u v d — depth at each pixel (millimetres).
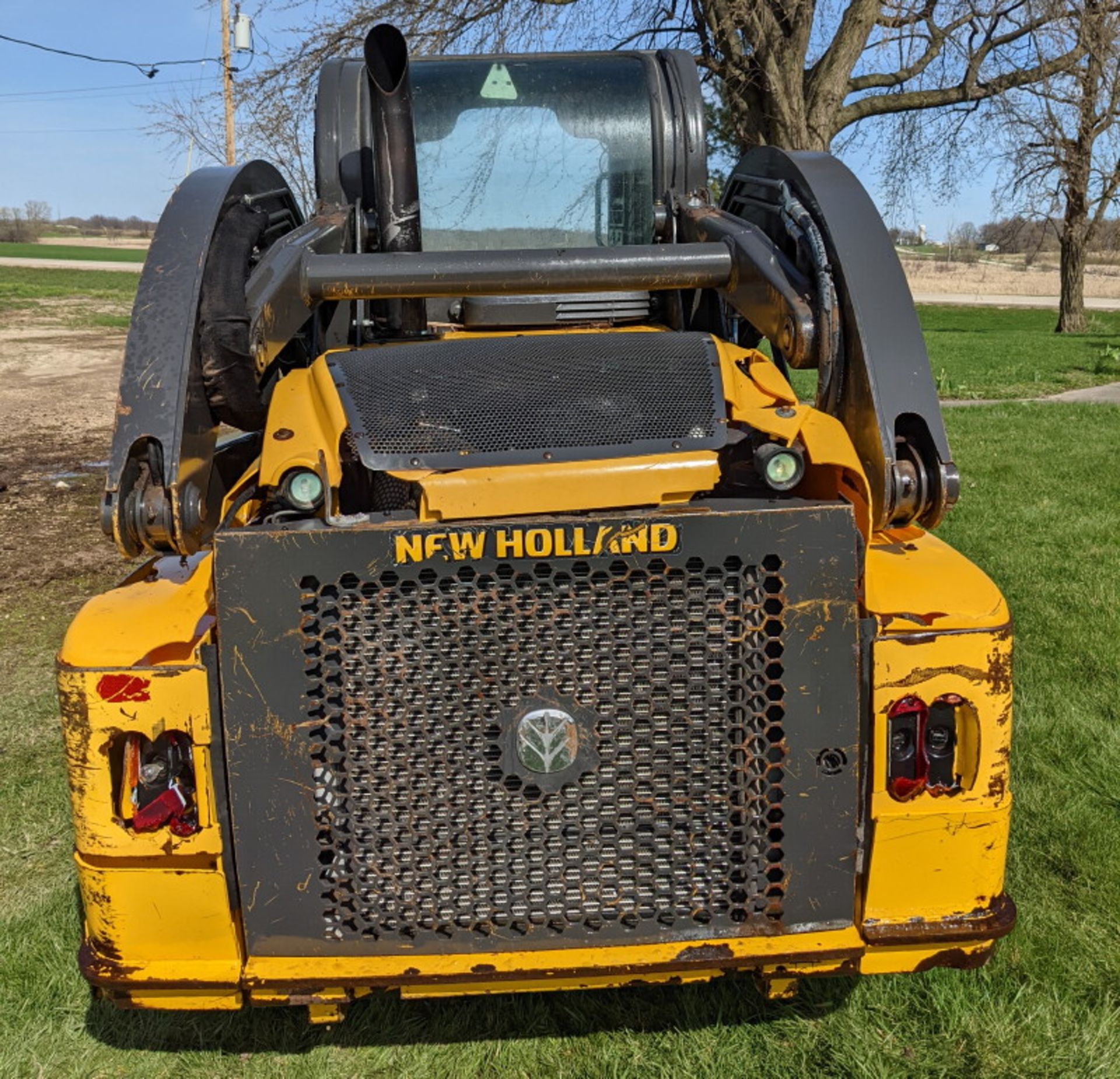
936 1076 2588
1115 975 2900
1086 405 14703
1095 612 5668
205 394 2566
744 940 2318
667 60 3998
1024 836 3570
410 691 2223
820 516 2209
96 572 6984
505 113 3885
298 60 14805
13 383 16844
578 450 2314
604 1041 2748
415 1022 2828
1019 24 16312
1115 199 30828
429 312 3777
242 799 2221
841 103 15898
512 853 2293
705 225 3309
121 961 2307
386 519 2260
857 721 2277
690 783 2289
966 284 67062
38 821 3920
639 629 2227
